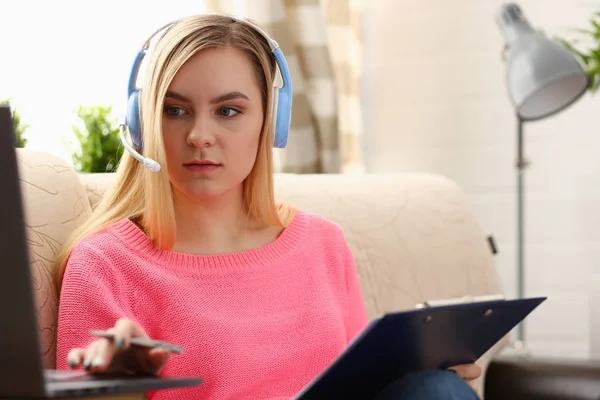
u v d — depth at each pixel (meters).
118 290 1.21
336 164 2.31
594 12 2.46
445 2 2.56
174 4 2.27
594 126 2.49
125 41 2.21
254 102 1.27
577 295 2.52
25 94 2.07
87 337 1.15
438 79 2.58
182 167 1.23
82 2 2.16
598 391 1.33
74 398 0.73
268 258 1.33
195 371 1.20
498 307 1.02
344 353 0.90
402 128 2.61
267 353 1.25
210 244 1.32
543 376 1.39
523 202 2.45
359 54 2.55
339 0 2.45
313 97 2.28
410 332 0.94
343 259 1.44
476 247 1.73
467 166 2.57
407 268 1.63
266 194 1.35
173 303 1.22
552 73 2.03
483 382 1.59
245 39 1.26
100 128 1.93
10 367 0.70
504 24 2.17
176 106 1.22
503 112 2.55
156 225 1.24
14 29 2.07
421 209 1.71
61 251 1.26
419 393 1.00
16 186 0.70
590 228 2.50
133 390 0.76
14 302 0.70
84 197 1.37
